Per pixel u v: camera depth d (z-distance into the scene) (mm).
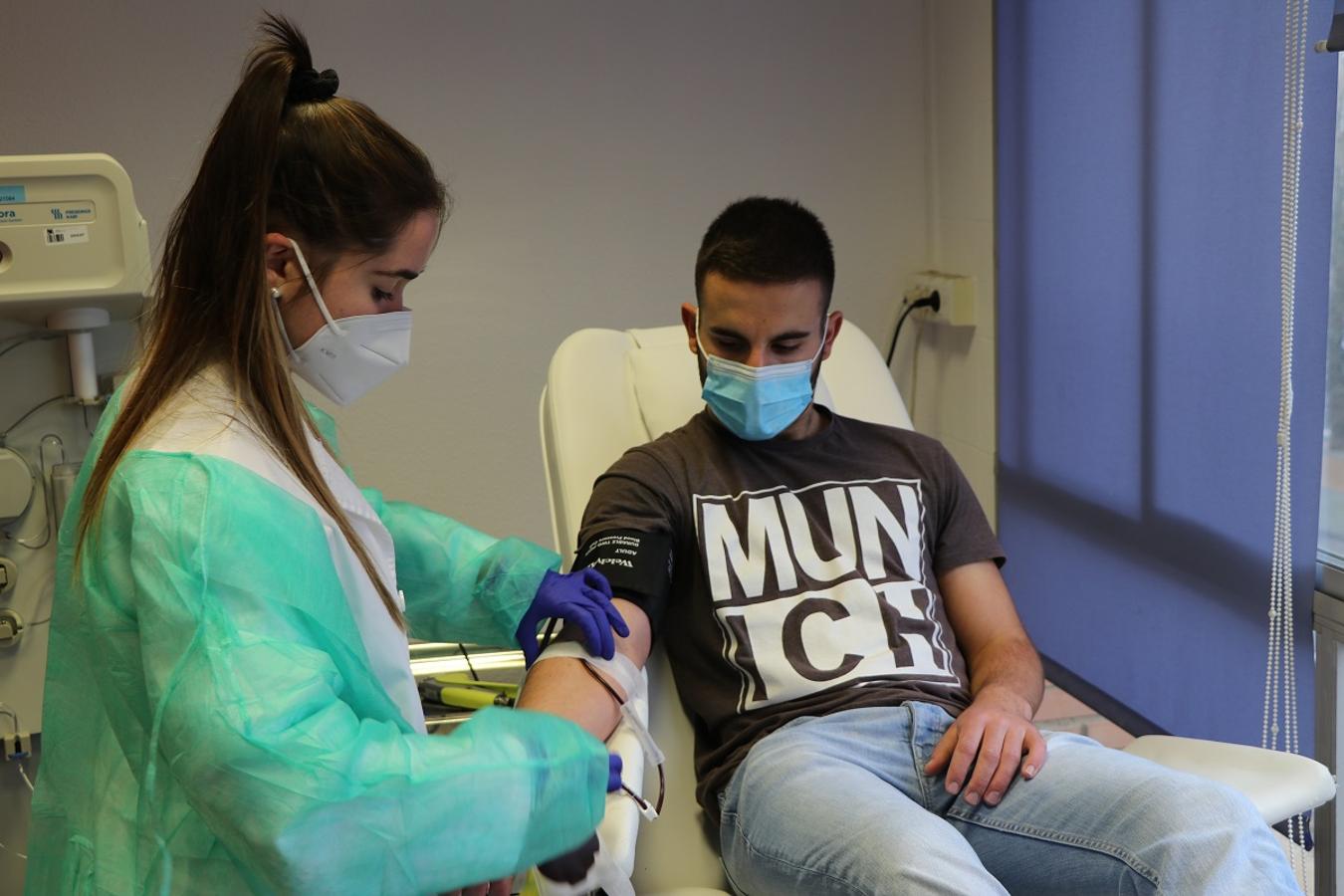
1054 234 2855
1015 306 3074
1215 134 2240
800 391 1819
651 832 1792
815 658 1737
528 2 3205
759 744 1675
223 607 1012
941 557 1919
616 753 1534
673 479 1850
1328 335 2018
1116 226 2590
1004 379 3166
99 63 3031
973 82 3191
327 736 998
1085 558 2816
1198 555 2379
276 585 1043
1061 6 2752
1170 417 2439
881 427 1973
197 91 3082
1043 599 3049
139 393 1136
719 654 1773
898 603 1794
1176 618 2475
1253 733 2256
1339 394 2037
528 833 1076
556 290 3352
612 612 1618
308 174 1143
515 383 3375
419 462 3363
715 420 1918
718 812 1747
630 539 1765
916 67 3432
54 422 1981
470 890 1167
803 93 3393
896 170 3479
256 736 968
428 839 1027
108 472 1098
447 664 2199
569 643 1622
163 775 1052
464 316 3318
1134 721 2666
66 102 3033
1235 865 1408
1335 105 1932
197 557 1012
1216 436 2297
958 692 1769
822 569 1808
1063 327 2846
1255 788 1611
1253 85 2123
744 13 3322
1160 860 1438
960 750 1626
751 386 1781
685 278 3412
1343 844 2119
